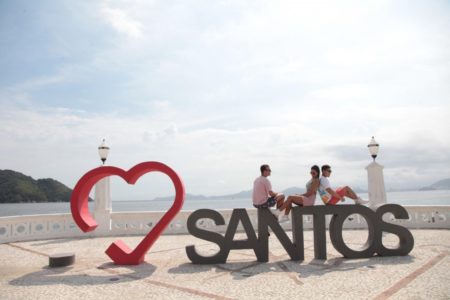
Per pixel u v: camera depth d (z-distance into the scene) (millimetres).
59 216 11266
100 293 4809
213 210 6918
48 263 7078
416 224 11586
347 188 7336
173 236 11156
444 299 4188
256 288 4926
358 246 8406
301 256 6887
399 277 5293
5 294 4809
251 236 6867
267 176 7109
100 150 11570
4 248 9242
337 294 4527
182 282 5363
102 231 11523
